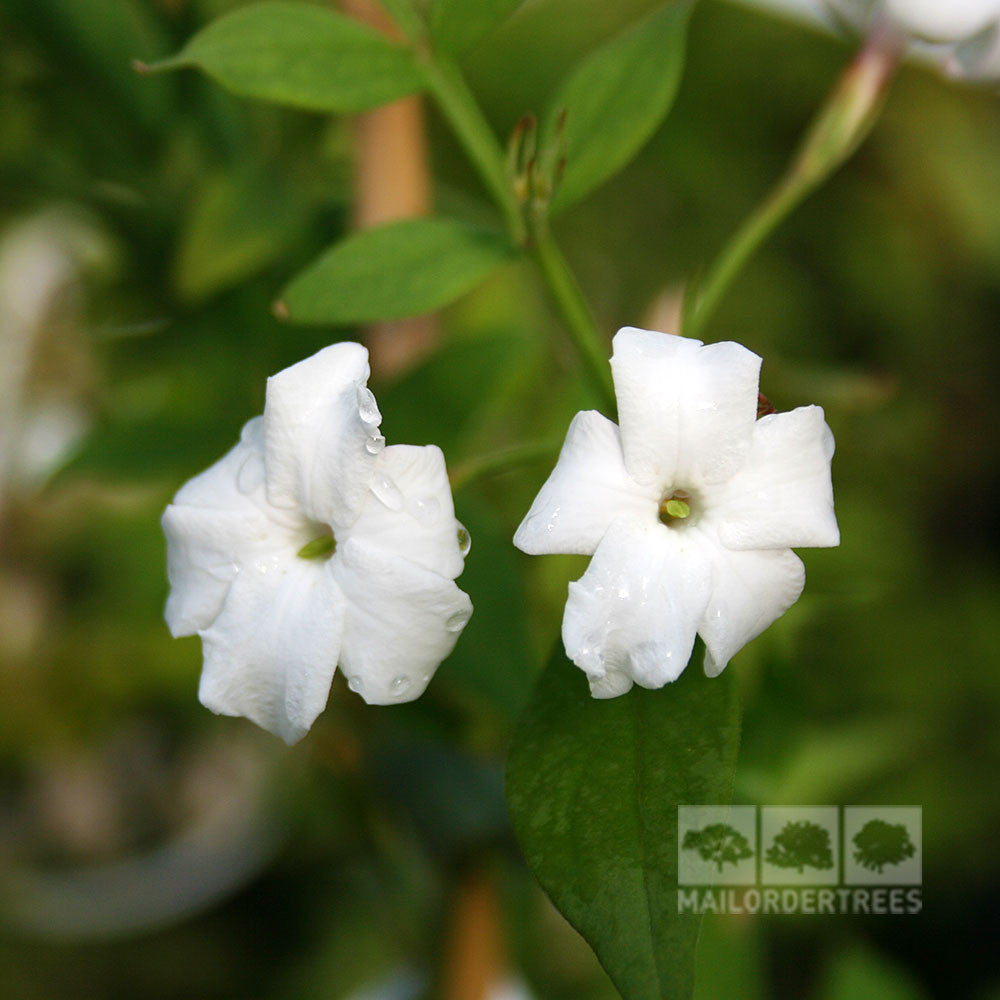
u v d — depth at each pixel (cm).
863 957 30
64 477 28
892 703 42
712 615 22
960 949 45
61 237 34
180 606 23
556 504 22
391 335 28
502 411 30
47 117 29
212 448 28
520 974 31
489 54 32
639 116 25
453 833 28
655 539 22
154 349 30
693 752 22
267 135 29
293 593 23
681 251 41
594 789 22
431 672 23
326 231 29
